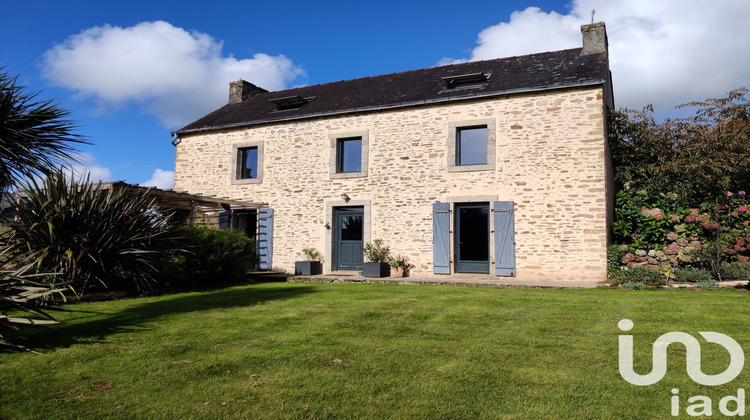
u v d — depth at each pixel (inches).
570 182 395.5
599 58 441.1
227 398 126.3
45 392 129.1
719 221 380.2
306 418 115.2
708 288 320.5
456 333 194.4
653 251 379.9
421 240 440.5
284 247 494.6
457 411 119.1
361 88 538.9
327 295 301.0
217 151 535.8
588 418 116.3
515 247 408.2
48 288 190.9
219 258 379.6
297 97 526.9
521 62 486.9
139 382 137.2
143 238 299.7
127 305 263.6
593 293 306.5
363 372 146.3
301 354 164.1
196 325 209.2
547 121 406.3
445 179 435.8
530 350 169.6
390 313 235.0
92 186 298.4
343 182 474.9
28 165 278.1
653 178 427.8
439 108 443.5
